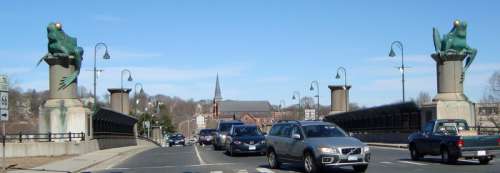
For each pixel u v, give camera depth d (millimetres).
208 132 58562
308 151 19125
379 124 50781
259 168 22438
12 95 82875
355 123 58906
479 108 78375
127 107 65250
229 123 40312
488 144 22328
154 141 83562
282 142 21250
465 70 38312
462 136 22188
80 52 36906
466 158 23094
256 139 30672
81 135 35906
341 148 18469
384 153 31156
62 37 36344
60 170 23000
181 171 21797
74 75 36562
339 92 65625
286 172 20391
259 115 181875
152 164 26125
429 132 24234
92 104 40438
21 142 32094
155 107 118125
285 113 119188
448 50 38219
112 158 31781
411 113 42219
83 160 28953
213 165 24453
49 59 36125
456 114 37438
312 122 20672
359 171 19281
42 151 32375
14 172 22188
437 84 39281
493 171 19250
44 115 35875
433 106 37938
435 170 19906
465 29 38344
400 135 43375
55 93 36312
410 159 25812
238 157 30141
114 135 50250
